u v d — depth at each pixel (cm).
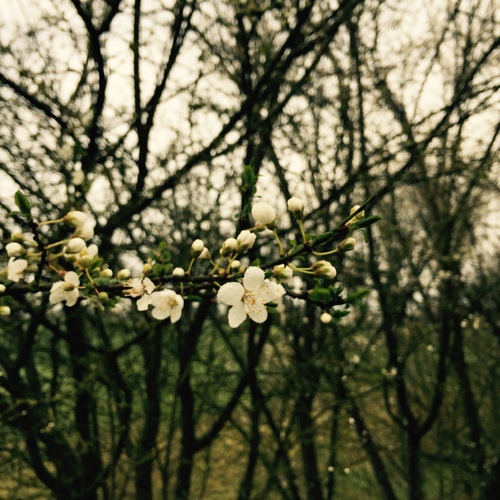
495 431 663
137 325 438
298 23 282
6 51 335
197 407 512
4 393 327
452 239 578
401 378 485
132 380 437
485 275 652
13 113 336
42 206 330
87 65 344
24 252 150
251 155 392
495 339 694
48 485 367
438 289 557
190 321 461
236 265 154
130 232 411
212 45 411
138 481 448
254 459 498
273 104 391
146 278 156
